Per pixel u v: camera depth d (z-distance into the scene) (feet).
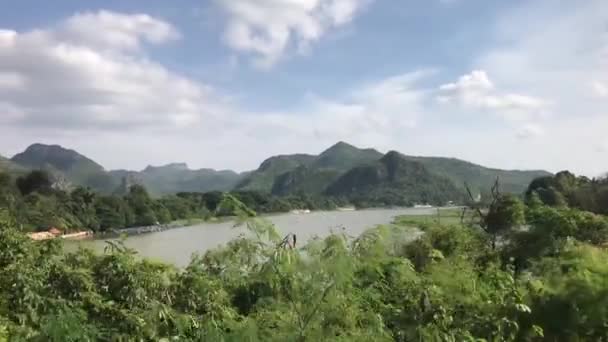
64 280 18.44
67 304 17.37
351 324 15.08
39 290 18.45
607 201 147.74
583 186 165.89
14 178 250.78
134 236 189.06
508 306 16.84
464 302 17.29
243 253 15.39
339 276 14.20
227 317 17.56
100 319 17.26
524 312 17.22
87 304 17.65
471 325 16.39
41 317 17.06
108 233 212.43
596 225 51.75
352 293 16.05
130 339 16.84
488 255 45.65
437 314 16.19
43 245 23.30
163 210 266.98
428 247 31.91
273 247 14.75
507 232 61.05
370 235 16.21
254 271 15.05
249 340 14.53
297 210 392.27
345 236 15.24
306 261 14.24
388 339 15.57
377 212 397.39
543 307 17.42
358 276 17.24
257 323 15.20
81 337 15.11
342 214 352.08
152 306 17.56
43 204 184.85
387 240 16.53
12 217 26.30
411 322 16.34
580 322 17.08
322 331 14.47
